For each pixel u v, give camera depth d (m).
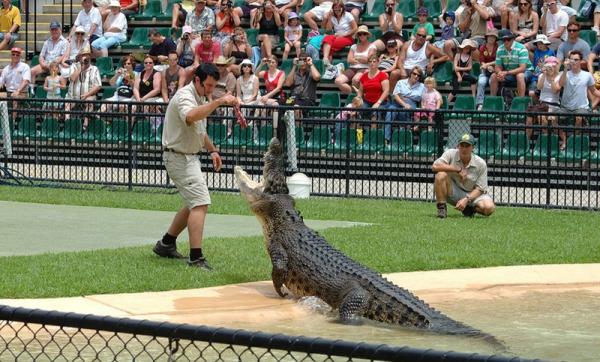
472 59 33.16
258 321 13.52
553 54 32.00
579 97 30.20
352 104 31.73
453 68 32.97
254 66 35.41
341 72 34.12
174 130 15.95
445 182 22.55
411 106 31.64
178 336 6.82
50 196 25.92
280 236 14.63
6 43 40.69
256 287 15.16
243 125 15.82
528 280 16.20
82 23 38.28
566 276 16.55
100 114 27.64
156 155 27.78
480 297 15.23
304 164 28.00
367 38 33.84
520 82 31.53
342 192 27.45
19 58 36.88
